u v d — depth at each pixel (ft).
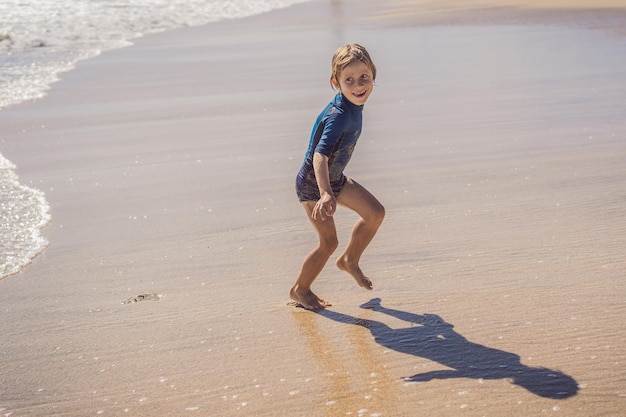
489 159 22.24
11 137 28.07
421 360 11.14
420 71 38.22
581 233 15.93
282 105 31.86
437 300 13.21
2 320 13.48
